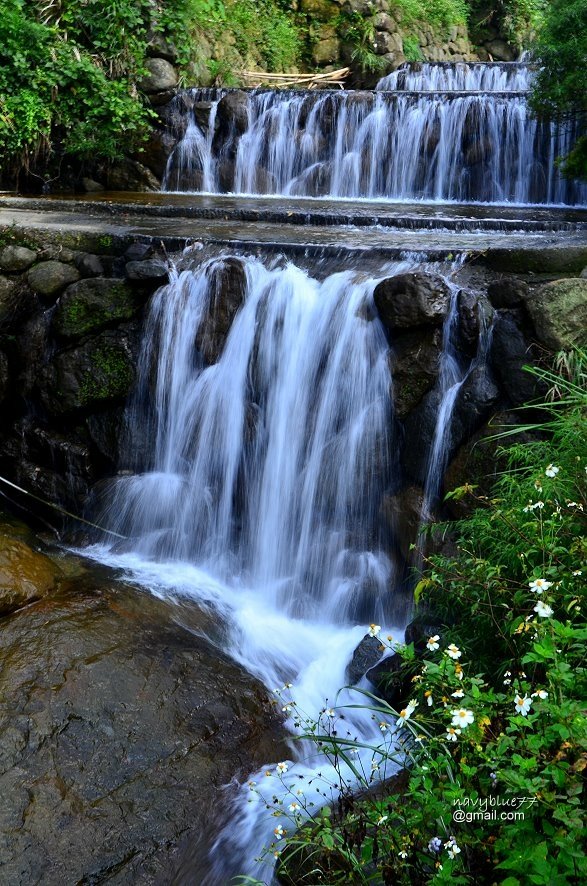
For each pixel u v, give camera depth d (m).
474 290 5.58
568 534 3.66
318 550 5.76
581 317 4.98
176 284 6.43
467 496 5.06
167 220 8.09
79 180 11.09
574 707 2.55
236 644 5.29
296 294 6.06
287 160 11.06
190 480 6.31
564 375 4.90
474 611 3.68
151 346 6.47
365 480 5.66
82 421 6.74
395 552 5.49
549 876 2.34
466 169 10.30
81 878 3.61
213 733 4.43
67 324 6.62
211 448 6.25
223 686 4.75
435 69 13.79
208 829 3.93
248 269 6.26
